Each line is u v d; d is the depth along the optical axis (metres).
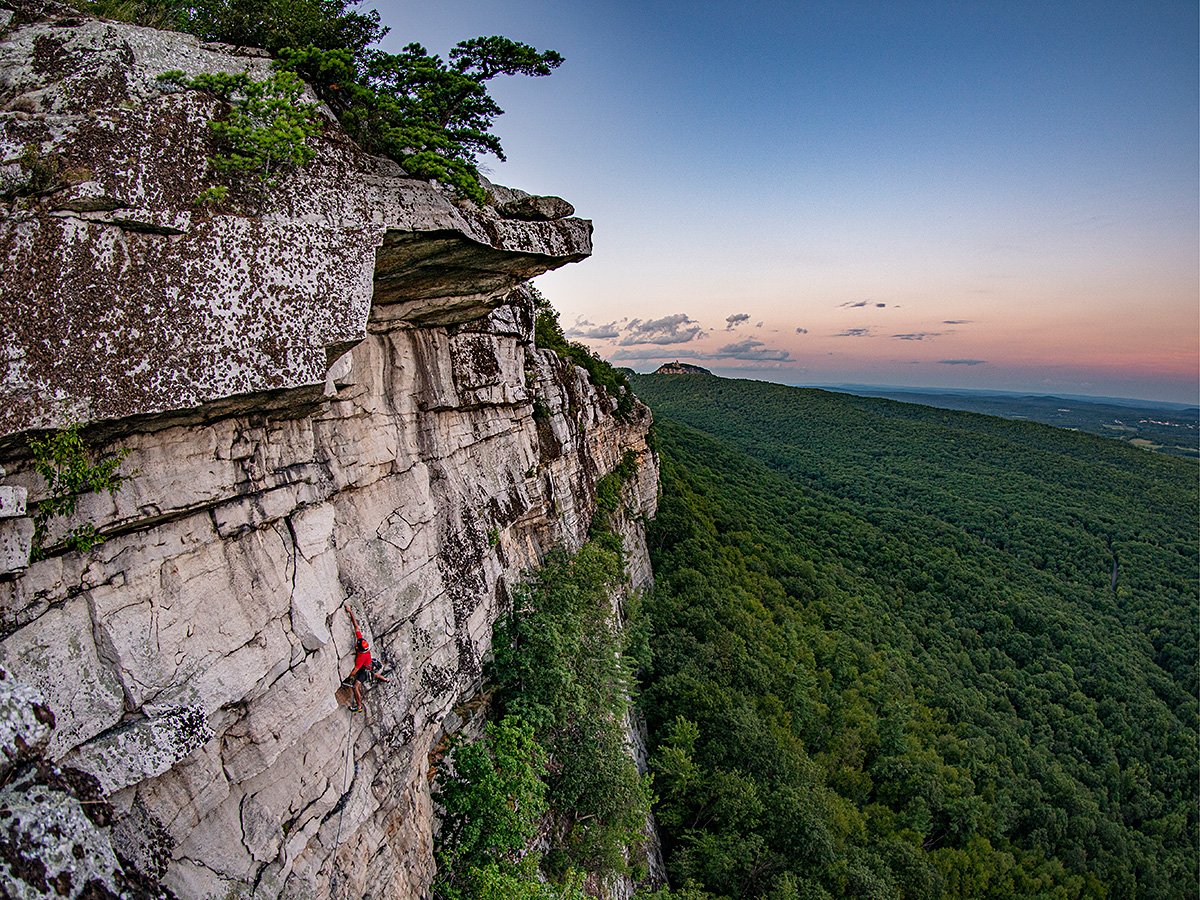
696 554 52.44
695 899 22.95
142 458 8.12
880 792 41.00
